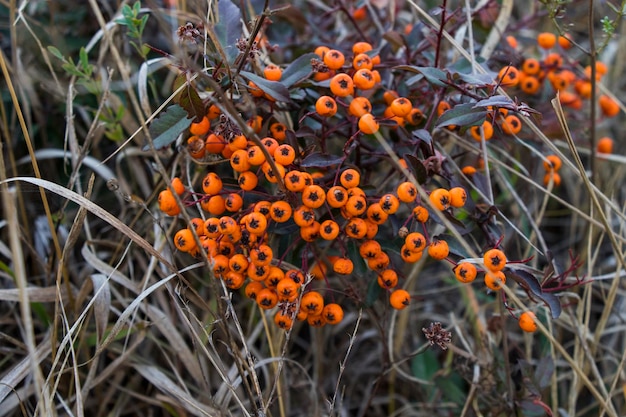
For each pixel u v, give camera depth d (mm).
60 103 507
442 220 377
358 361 520
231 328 476
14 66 471
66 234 476
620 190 573
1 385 420
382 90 449
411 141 419
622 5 425
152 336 458
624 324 519
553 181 498
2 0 484
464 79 401
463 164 505
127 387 478
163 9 476
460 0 483
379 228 434
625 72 617
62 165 515
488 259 381
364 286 464
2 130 492
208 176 388
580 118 499
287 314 392
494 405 447
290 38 517
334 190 380
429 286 547
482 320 486
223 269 389
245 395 481
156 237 461
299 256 422
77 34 529
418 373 497
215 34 394
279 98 390
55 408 416
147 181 502
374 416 512
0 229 487
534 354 506
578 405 510
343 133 436
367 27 517
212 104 397
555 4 428
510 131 437
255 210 385
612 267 540
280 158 380
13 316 481
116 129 467
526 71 475
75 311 454
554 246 571
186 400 430
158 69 497
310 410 472
